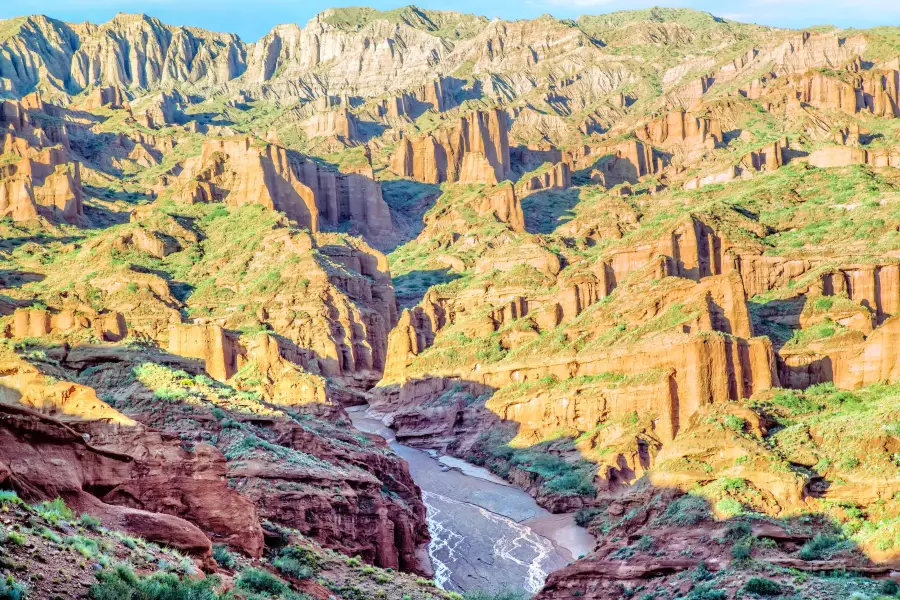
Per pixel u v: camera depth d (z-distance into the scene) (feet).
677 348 435.53
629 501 318.86
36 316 494.18
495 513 423.64
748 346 416.26
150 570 188.65
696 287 481.05
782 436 317.83
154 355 362.53
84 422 239.91
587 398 478.18
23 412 203.92
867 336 416.87
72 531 186.29
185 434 314.76
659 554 285.02
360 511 319.47
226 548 230.27
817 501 288.92
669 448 324.80
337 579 263.29
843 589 252.21
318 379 466.29
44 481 200.64
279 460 310.45
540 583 347.97
